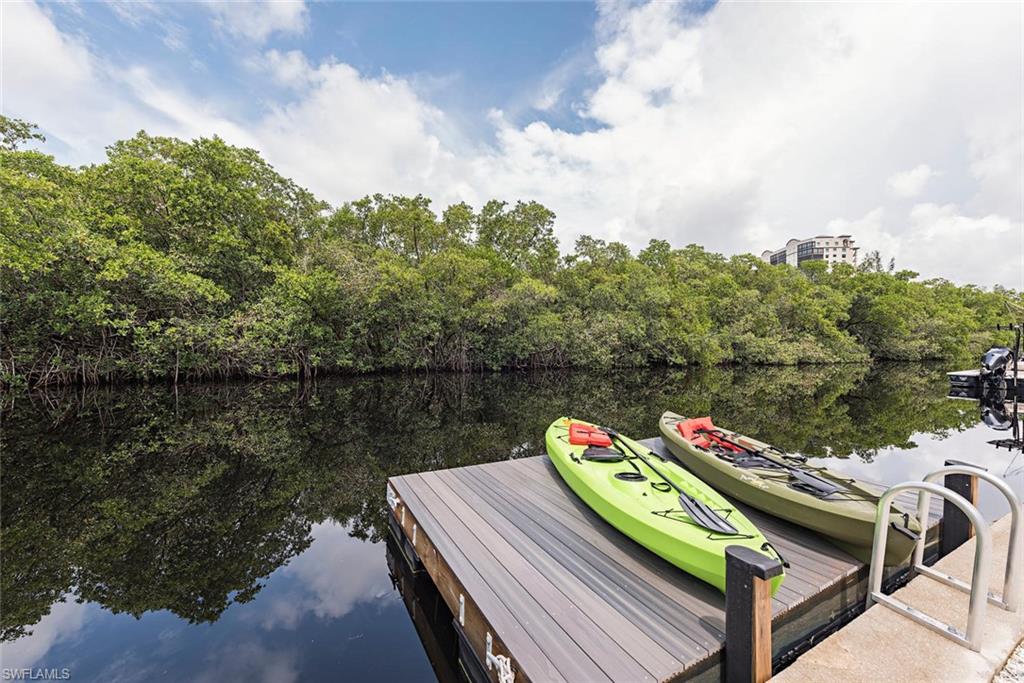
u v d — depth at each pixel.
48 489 6.18
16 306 12.36
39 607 3.68
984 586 2.20
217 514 5.56
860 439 9.33
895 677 2.07
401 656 3.18
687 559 3.13
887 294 35.25
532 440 9.09
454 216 28.55
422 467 7.36
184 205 15.95
